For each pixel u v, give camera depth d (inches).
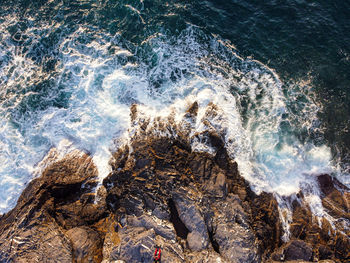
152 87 762.8
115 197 614.9
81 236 561.0
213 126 687.7
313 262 544.7
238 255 535.2
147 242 531.2
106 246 550.9
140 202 587.2
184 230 565.9
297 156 678.5
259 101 750.5
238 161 662.5
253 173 650.8
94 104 735.7
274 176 652.1
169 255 521.3
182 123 687.7
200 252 534.6
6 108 733.9
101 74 779.4
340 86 770.2
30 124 714.2
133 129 690.2
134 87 759.1
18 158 669.3
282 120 723.4
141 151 642.2
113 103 737.6
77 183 629.0
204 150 651.5
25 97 749.9
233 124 706.8
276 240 585.3
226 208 581.9
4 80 780.0
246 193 621.3
